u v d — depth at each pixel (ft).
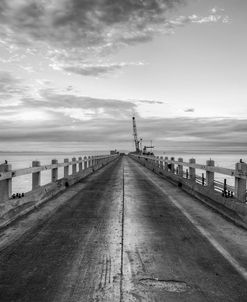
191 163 48.70
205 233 23.59
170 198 40.42
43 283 14.67
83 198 39.91
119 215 29.81
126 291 13.91
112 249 19.66
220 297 13.39
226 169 31.55
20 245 20.38
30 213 30.32
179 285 14.53
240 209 26.68
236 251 19.44
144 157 136.46
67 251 19.22
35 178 35.86
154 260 17.76
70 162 55.67
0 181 26.66
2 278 15.24
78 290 13.98
